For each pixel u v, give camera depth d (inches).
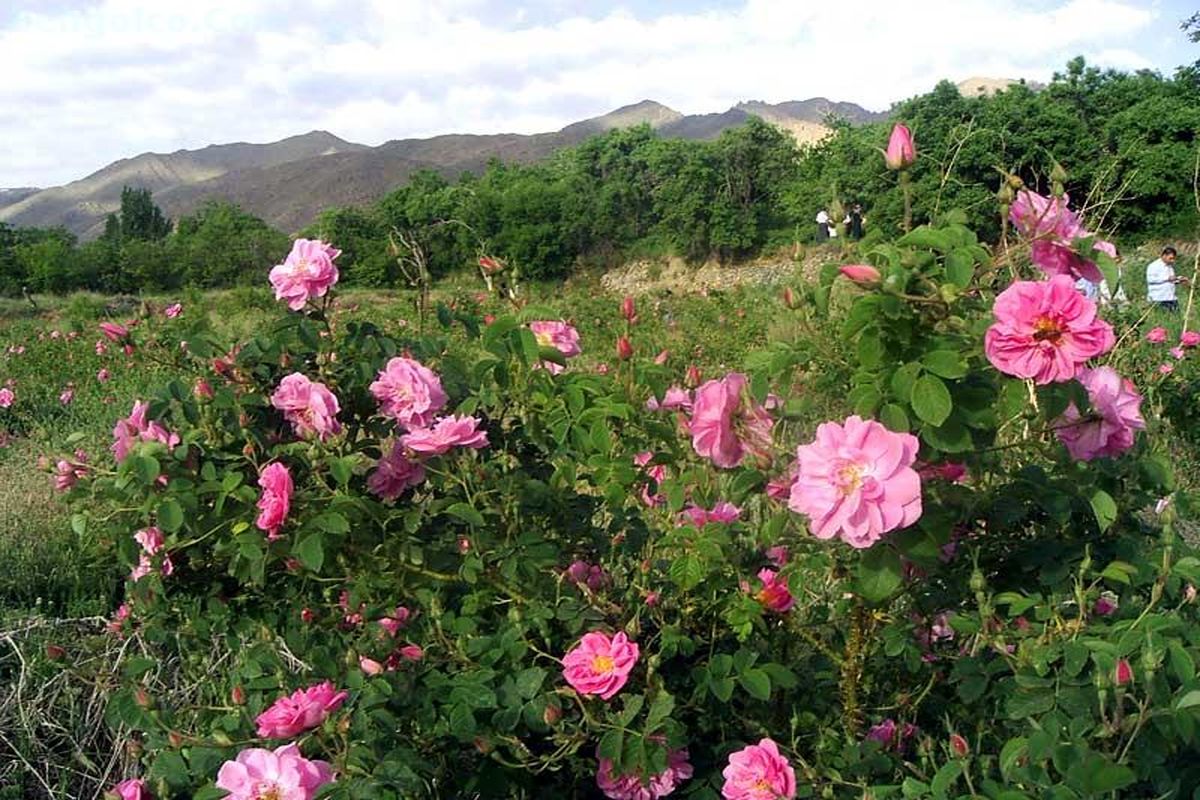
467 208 2220.7
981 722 94.8
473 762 95.0
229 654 131.4
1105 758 69.9
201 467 108.7
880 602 90.0
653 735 89.7
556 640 101.9
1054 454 90.7
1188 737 70.4
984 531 95.0
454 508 100.4
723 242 1991.9
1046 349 73.4
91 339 507.8
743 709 104.1
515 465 119.3
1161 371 254.1
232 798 81.5
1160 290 416.2
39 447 304.3
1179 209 1011.3
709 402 86.1
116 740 129.0
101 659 141.3
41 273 2140.7
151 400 116.0
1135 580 87.7
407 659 97.0
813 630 110.4
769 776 86.0
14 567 193.8
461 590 109.3
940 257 82.7
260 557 102.4
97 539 142.6
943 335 79.2
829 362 86.7
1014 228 88.7
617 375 107.7
